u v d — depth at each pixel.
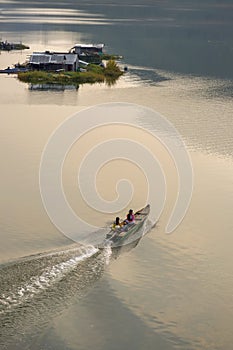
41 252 41.53
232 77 129.38
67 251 41.47
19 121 83.62
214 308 37.38
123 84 118.12
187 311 36.78
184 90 112.50
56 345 31.27
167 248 45.34
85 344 31.97
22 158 66.44
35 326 32.38
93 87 114.19
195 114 91.44
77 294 36.12
